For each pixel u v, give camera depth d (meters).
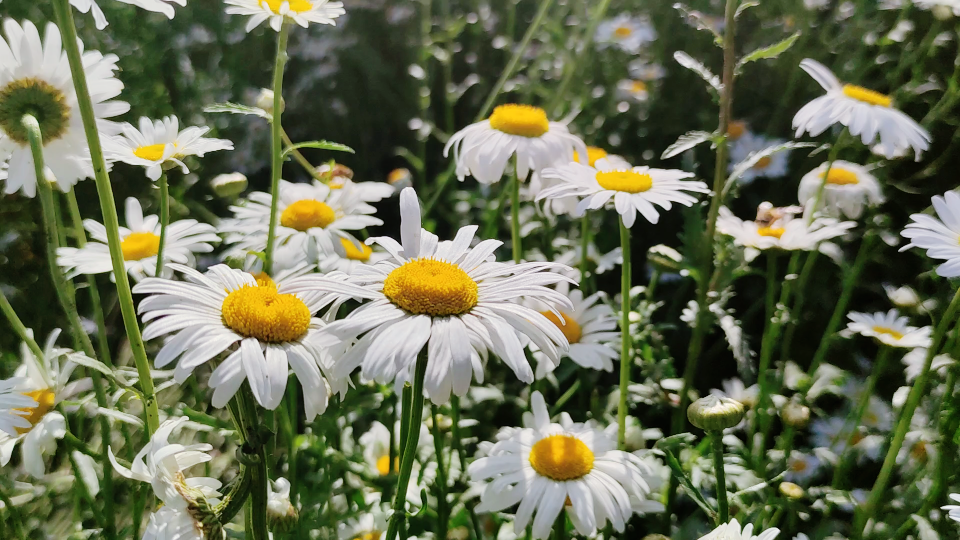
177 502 0.27
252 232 0.41
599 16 0.53
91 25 0.56
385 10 0.75
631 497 0.35
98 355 0.45
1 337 0.45
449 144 0.44
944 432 0.35
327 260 0.39
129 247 0.36
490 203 0.57
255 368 0.26
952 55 0.57
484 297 0.29
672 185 0.37
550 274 0.30
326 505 0.41
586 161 0.44
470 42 0.75
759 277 0.55
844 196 0.45
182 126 0.59
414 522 0.40
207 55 0.69
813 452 0.42
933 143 0.55
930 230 0.34
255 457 0.26
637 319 0.41
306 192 0.43
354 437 0.47
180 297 0.28
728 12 0.39
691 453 0.40
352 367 0.28
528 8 0.76
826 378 0.43
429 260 0.30
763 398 0.41
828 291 0.52
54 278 0.31
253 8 0.34
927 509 0.37
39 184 0.30
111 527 0.33
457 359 0.28
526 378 0.28
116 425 0.39
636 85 0.66
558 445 0.35
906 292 0.41
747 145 0.58
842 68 0.58
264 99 0.39
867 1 0.55
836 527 0.40
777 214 0.41
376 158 0.72
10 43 0.30
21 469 0.38
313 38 0.72
